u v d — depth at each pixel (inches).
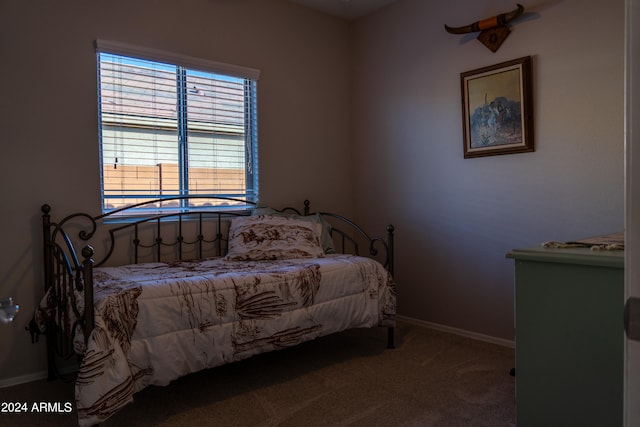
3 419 71.6
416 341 109.8
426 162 122.0
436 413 72.1
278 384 84.4
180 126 109.7
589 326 35.6
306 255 105.2
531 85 99.5
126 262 100.8
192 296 72.1
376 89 134.9
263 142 122.1
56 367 89.4
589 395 35.6
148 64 104.0
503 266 106.2
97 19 95.7
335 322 90.4
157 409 74.4
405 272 128.3
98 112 97.0
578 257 35.7
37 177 89.3
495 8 105.8
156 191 106.1
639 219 18.7
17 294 87.3
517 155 102.8
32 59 88.5
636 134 18.7
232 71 114.7
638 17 18.6
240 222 110.4
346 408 74.2
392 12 129.4
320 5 130.0
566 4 94.0
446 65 116.1
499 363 94.3
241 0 117.3
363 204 140.1
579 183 93.1
